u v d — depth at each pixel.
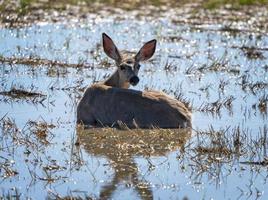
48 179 33.88
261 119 45.44
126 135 41.47
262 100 49.09
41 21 77.00
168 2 93.62
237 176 35.25
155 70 58.16
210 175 35.28
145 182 34.09
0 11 77.50
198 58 63.03
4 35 68.81
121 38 70.50
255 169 36.22
